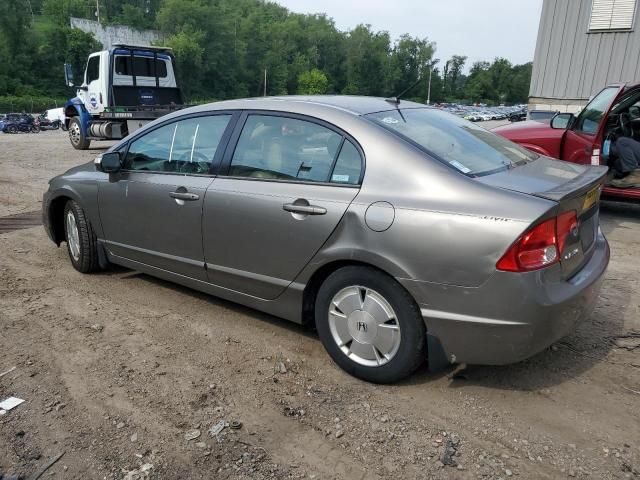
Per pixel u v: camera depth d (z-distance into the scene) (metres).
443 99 132.62
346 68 122.88
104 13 122.12
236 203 3.55
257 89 108.50
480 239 2.67
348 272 3.11
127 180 4.31
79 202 4.75
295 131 3.43
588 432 2.74
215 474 2.44
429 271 2.80
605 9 14.24
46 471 2.45
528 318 2.65
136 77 15.55
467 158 3.14
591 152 6.70
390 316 3.01
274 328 3.91
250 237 3.51
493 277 2.65
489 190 2.77
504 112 77.44
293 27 116.81
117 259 4.67
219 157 3.76
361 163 3.11
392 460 2.53
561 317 2.75
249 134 3.65
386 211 2.92
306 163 3.34
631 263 5.43
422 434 2.72
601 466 2.49
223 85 100.94
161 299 4.44
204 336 3.79
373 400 3.01
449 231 2.74
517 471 2.46
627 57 14.17
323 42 121.81
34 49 83.12
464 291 2.73
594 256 3.28
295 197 3.28
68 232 5.07
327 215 3.12
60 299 4.43
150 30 98.81
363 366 3.16
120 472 2.44
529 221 2.59
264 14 123.81
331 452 2.59
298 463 2.52
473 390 3.10
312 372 3.31
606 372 3.30
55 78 84.06
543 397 3.04
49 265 5.28
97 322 4.00
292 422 2.81
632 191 6.75
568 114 7.16
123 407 2.93
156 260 4.25
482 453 2.58
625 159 6.69
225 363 3.42
